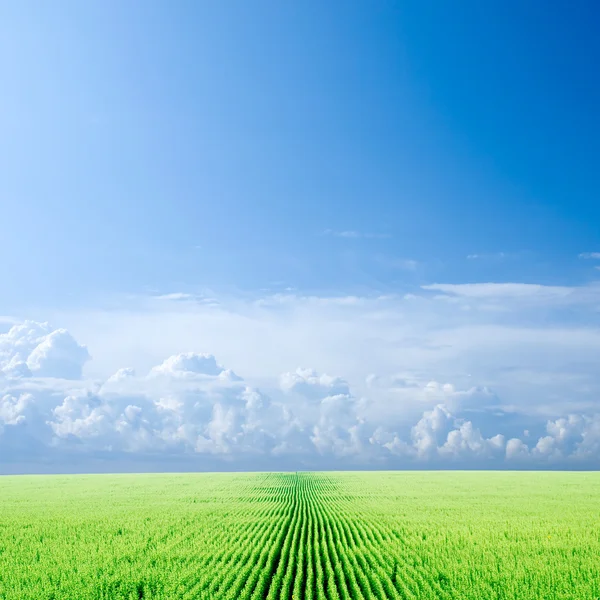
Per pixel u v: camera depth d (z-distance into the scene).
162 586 20.62
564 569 22.91
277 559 24.98
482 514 38.66
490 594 19.80
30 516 38.16
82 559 25.00
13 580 21.75
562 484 66.38
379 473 95.44
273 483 70.75
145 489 61.56
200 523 34.62
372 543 28.25
